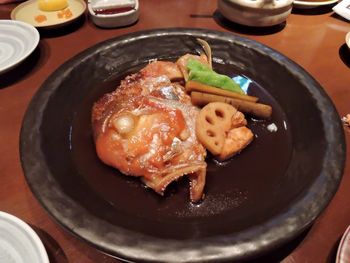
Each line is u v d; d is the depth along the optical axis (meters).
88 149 0.25
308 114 0.27
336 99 0.30
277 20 0.37
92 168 0.24
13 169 0.23
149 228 0.20
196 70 0.28
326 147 0.23
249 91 0.31
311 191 0.20
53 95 0.26
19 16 0.38
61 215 0.18
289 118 0.28
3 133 0.26
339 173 0.21
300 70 0.29
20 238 0.17
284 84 0.30
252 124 0.28
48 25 0.35
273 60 0.31
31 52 0.31
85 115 0.27
